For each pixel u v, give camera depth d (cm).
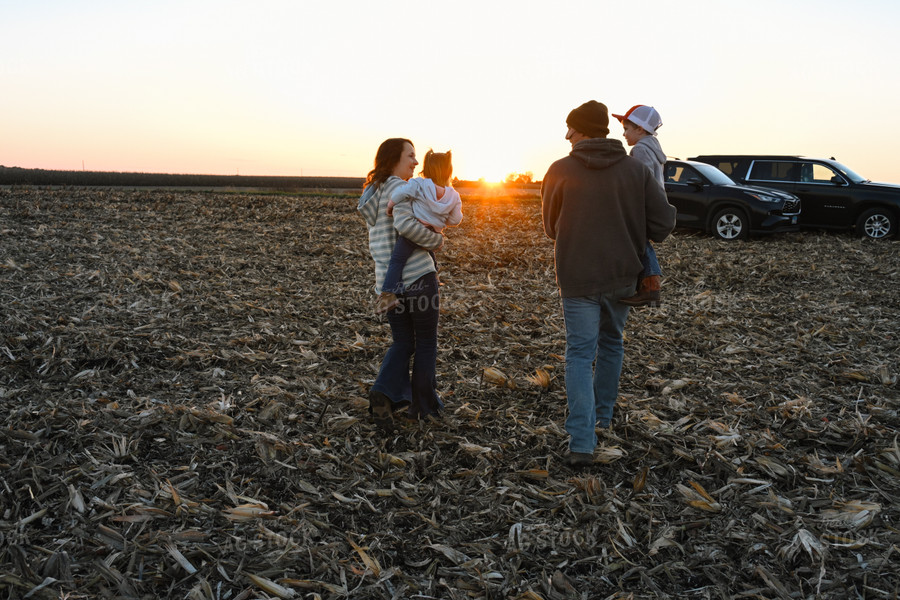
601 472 303
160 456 298
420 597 218
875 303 676
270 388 380
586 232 293
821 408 376
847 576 228
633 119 351
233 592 213
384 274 328
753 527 259
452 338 508
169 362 423
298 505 266
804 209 1324
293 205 1647
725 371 443
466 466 307
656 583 228
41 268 686
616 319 321
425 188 305
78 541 232
